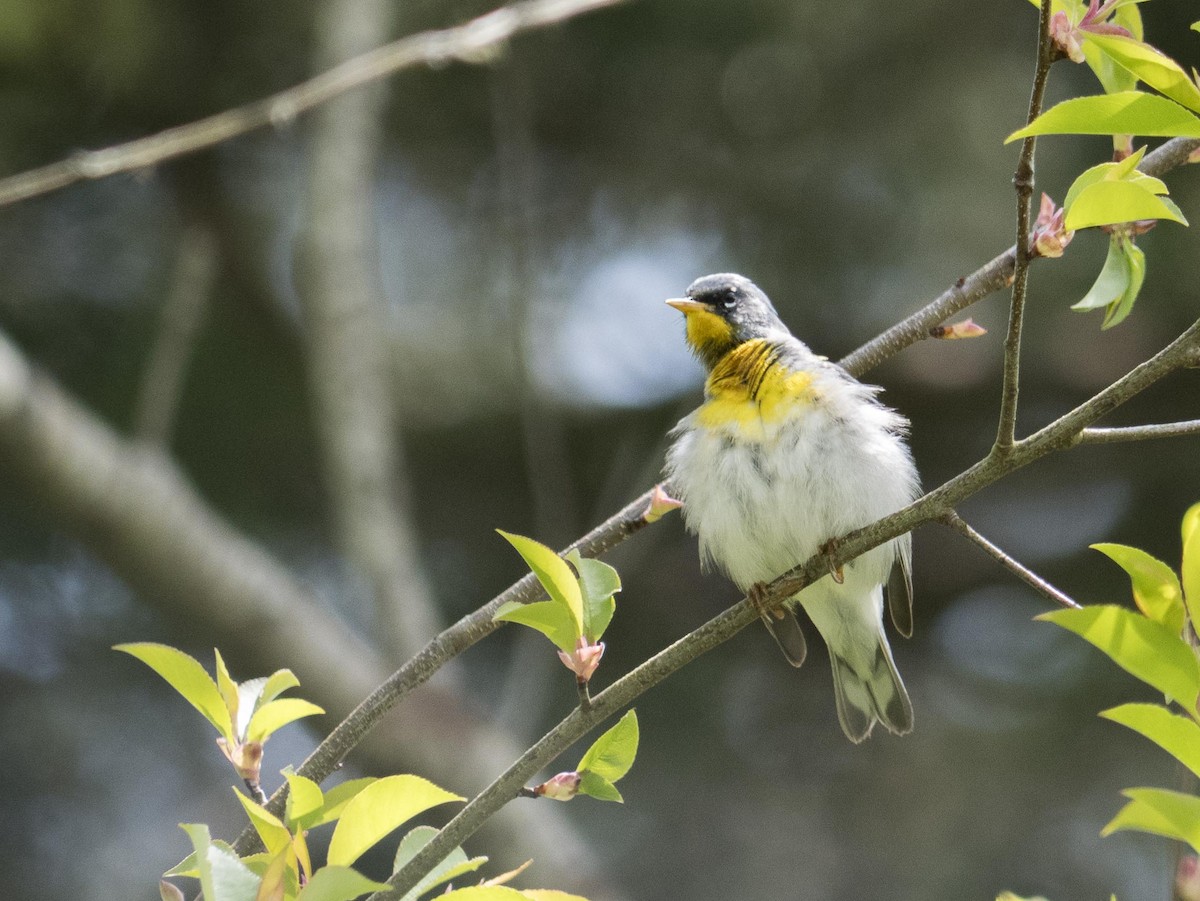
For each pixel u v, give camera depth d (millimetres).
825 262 13172
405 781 3994
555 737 4527
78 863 12719
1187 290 12375
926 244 13000
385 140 13648
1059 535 13734
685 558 13719
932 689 13766
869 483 7199
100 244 12766
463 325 14094
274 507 13539
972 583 13891
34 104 12500
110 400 12586
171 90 12703
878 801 13242
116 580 12961
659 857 13047
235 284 13281
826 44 12953
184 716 13258
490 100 13281
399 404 13805
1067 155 12633
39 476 9914
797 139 13234
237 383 13219
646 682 4672
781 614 7641
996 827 12875
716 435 7367
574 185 13672
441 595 13734
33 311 12562
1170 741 3740
